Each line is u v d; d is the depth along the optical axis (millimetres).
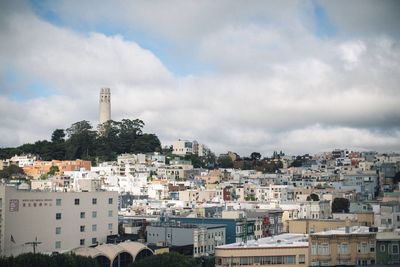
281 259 125562
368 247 125375
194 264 130250
